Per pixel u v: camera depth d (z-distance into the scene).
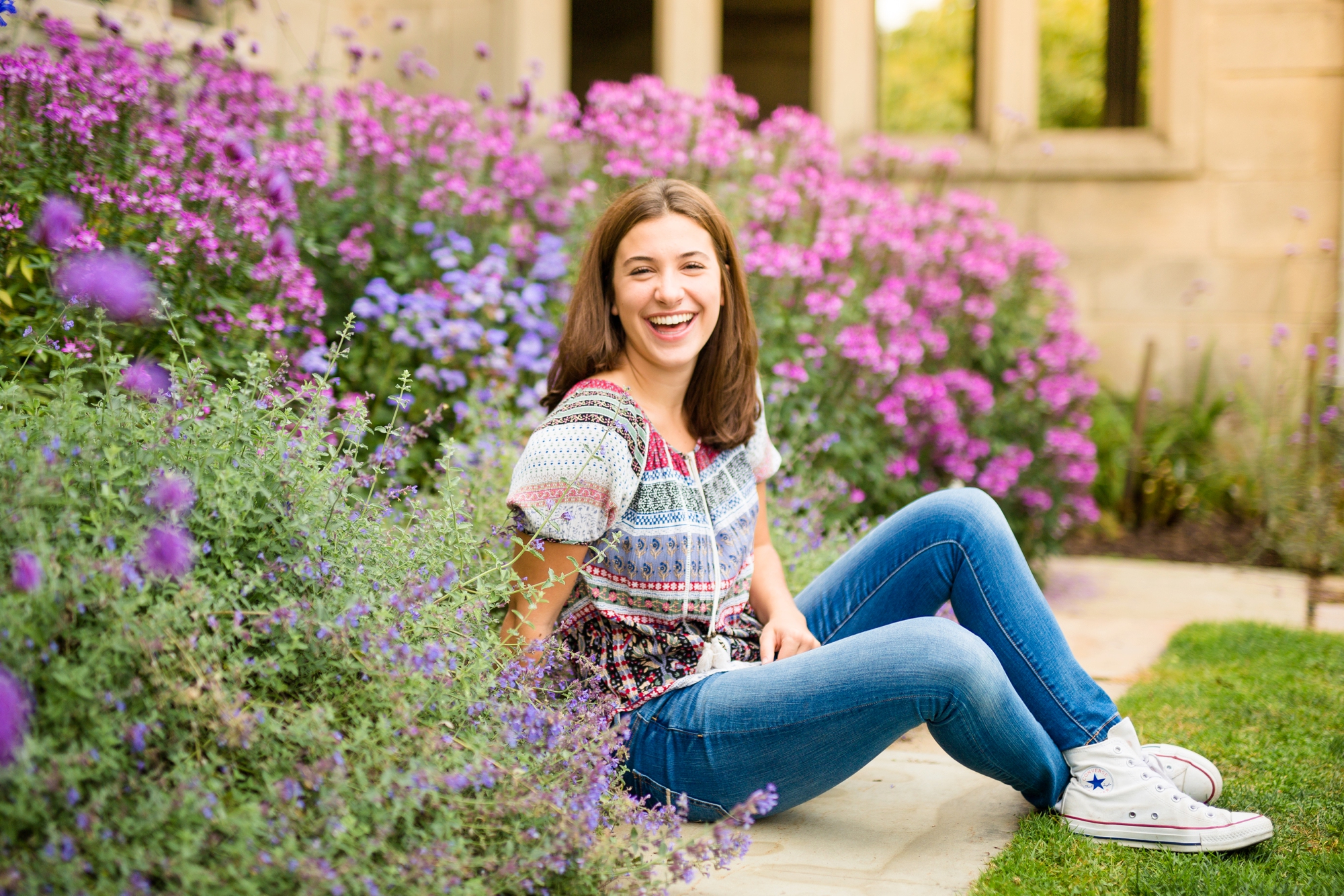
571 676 1.89
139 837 1.25
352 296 3.50
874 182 4.84
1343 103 5.63
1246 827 1.81
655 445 1.88
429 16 5.62
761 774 1.84
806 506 3.27
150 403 1.78
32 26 2.92
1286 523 4.75
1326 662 3.07
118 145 2.70
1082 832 1.89
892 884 1.74
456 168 3.96
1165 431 5.60
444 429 3.27
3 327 2.31
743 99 4.32
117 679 1.38
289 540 1.66
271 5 5.00
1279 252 5.74
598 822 1.60
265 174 2.68
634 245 1.92
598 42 10.27
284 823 1.30
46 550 1.34
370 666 1.52
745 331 2.04
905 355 3.84
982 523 2.02
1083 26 6.45
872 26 5.78
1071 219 5.86
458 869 1.38
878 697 1.75
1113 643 3.41
